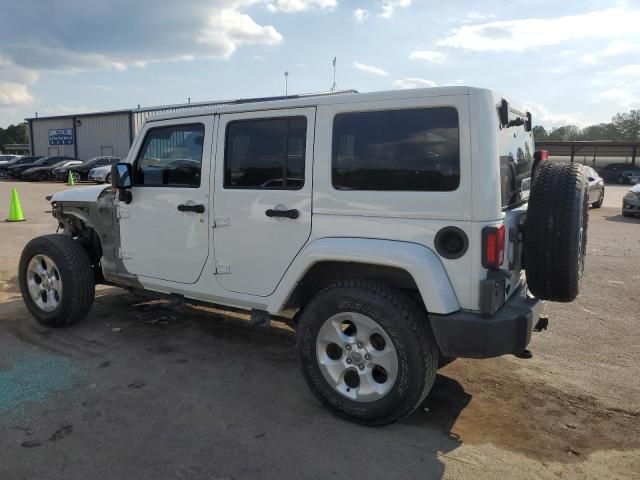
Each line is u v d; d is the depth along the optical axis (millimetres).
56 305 4930
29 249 4988
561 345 4812
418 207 3041
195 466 2854
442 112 2986
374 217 3188
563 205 3043
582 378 4113
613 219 14141
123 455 2941
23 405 3496
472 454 3041
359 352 3234
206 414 3424
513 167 3480
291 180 3520
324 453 3004
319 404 3594
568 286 3088
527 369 4266
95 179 29828
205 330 5047
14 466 2822
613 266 8109
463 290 2971
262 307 3789
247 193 3697
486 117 2904
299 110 3451
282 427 3279
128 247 4543
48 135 44281
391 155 3135
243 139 3730
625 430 3346
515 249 3314
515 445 3150
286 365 4258
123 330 5004
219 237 3893
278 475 2791
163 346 4613
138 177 4395
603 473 2889
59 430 3189
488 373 4180
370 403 3211
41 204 16656
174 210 4137
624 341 4930
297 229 3492
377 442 3133
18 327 5047
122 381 3895
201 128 3947
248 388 3826
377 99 3160
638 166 37531
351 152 3262
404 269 3025
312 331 3363
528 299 3354
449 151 2961
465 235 2922
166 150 4191
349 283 3240
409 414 3193
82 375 3982
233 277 3867
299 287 3656
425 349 3061
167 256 4254
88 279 4895
